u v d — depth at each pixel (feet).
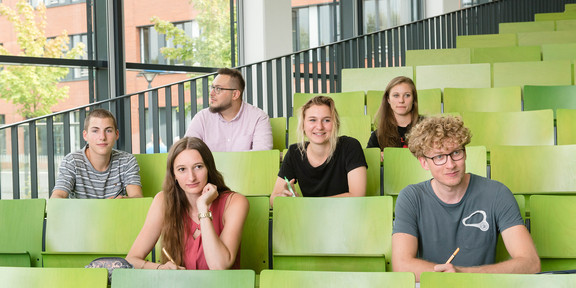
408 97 12.91
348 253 8.39
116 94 20.12
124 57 20.35
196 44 23.61
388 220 8.35
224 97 13.96
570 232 8.00
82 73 19.58
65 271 6.05
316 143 10.58
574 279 5.28
